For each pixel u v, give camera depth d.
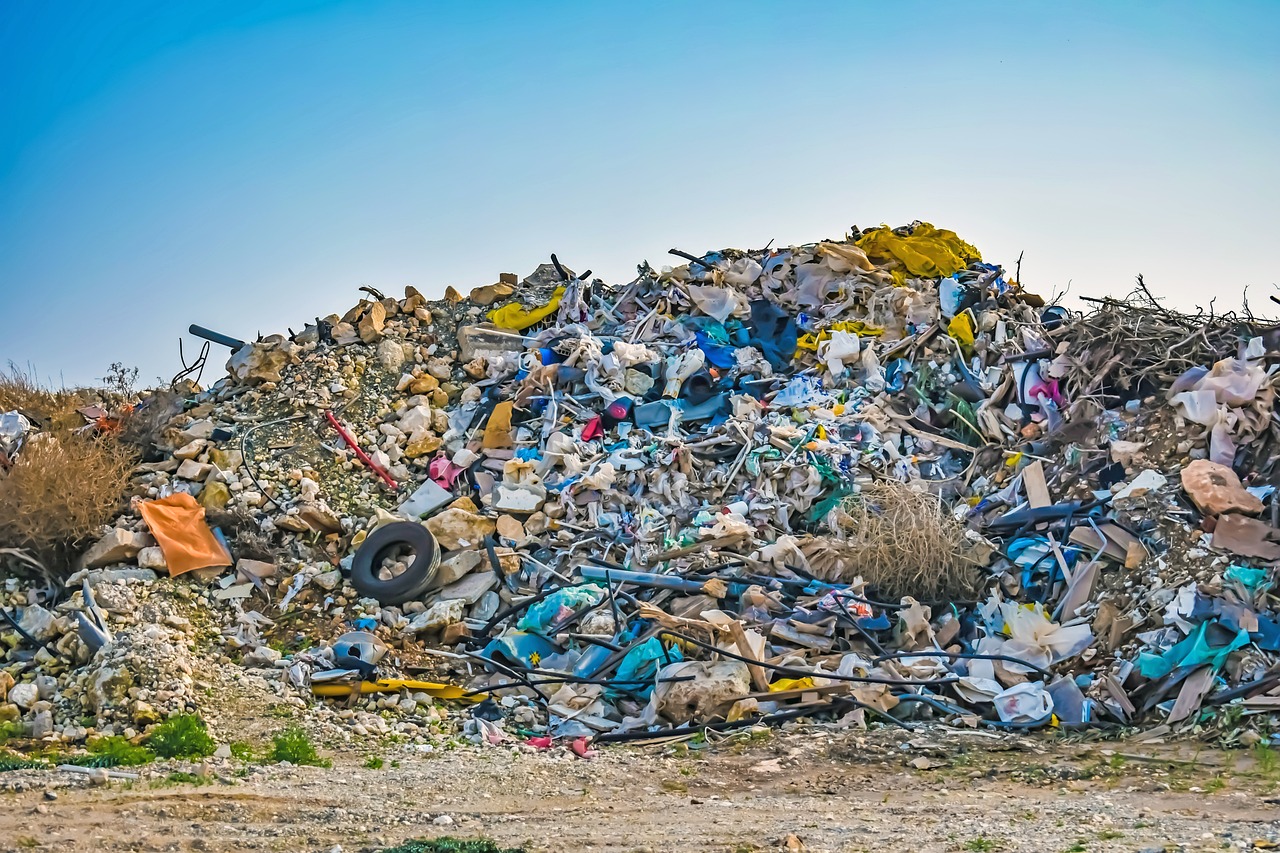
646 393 17.88
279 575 14.75
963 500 15.44
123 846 7.49
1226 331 15.33
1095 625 12.56
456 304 20.50
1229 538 12.49
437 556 14.69
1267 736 10.44
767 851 7.53
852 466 15.95
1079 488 14.34
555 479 16.17
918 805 9.08
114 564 14.52
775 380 18.12
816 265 19.80
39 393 19.59
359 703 12.59
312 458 16.86
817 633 13.02
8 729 11.32
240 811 8.52
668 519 15.44
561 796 9.48
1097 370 15.97
